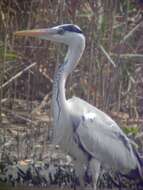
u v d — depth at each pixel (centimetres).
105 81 1658
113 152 1403
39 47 1758
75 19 1712
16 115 1717
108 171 1499
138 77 1778
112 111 1698
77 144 1390
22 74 1809
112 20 1670
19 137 1622
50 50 1781
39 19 1766
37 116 1733
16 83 1772
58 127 1390
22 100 1803
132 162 1422
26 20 1825
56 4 1731
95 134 1390
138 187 1512
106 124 1409
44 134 1633
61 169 1550
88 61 1673
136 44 1845
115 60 1686
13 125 1695
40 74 1791
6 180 1553
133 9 1869
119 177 1525
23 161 1572
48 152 1598
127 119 1708
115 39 1730
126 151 1416
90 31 1659
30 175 1552
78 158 1410
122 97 1745
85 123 1386
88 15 1739
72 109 1391
